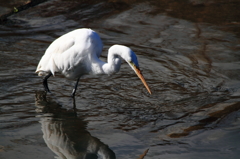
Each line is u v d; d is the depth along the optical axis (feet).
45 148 25.05
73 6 56.08
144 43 45.01
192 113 30.09
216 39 46.14
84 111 30.53
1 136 26.23
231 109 30.60
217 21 51.65
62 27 48.73
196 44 44.83
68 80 36.81
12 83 34.96
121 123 28.63
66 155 24.31
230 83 35.53
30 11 53.36
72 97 32.86
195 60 40.68
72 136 26.71
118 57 28.45
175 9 55.98
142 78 27.17
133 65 27.20
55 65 31.89
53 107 31.07
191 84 35.40
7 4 54.49
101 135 26.89
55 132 27.17
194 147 25.21
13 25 48.49
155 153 24.48
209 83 35.55
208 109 30.71
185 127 27.99
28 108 30.68
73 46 30.40
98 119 29.22
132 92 34.01
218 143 25.73
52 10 54.13
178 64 39.78
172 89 34.47
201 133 27.09
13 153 24.22
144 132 27.32
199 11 55.21
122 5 57.57
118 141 26.08
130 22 51.31
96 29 48.60
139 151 24.77
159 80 36.29
